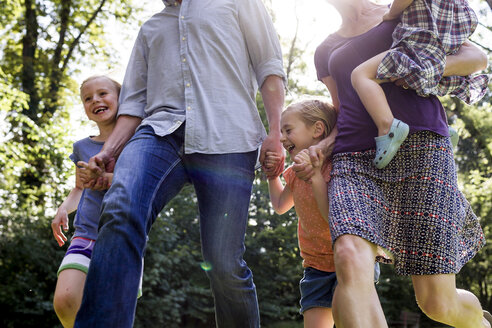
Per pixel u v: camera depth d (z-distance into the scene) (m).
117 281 1.92
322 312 2.66
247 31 2.61
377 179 2.16
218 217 2.39
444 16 2.23
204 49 2.49
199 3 2.56
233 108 2.46
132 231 2.03
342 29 2.54
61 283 2.68
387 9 2.44
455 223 2.15
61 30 16.44
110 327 1.87
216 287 2.44
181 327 11.48
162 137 2.35
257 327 2.51
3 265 11.37
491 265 12.90
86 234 2.80
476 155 14.96
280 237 11.96
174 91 2.47
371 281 1.92
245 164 2.47
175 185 2.38
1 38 16.19
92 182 2.55
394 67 2.13
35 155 14.81
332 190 2.16
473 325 2.30
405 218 2.14
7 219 11.92
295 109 2.66
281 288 12.85
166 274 11.22
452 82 2.29
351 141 2.24
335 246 1.98
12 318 10.88
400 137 2.06
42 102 15.76
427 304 2.13
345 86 2.37
